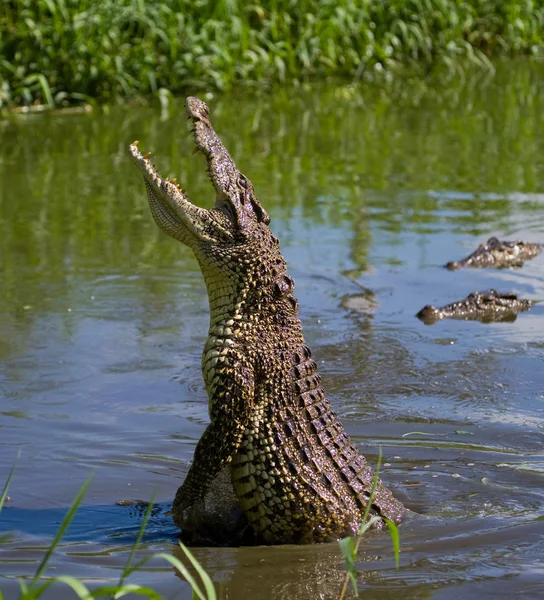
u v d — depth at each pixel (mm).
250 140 20359
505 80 26766
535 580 6191
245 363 7094
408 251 14094
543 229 15078
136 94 23953
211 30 25297
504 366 10383
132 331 11180
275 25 26172
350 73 27172
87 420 9008
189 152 19047
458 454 8367
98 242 14242
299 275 13039
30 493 7641
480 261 13711
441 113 23047
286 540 7039
